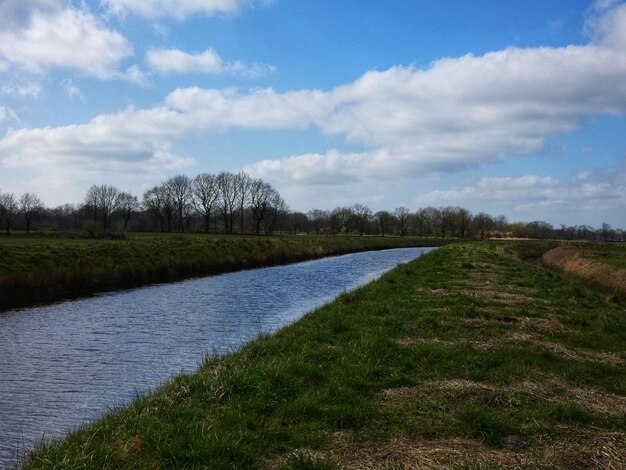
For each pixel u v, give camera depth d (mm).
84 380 11602
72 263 29609
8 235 61281
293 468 5352
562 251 47531
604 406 7418
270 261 51188
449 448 5977
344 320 13930
